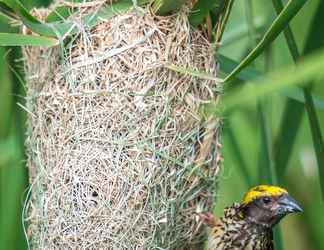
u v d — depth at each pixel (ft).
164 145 2.60
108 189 2.59
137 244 2.60
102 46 2.59
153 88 2.59
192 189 2.66
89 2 2.60
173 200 2.62
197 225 2.68
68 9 2.59
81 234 2.60
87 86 2.59
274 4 2.59
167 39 2.60
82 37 2.59
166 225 2.62
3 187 2.85
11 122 2.87
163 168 2.60
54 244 2.63
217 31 2.66
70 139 2.60
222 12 2.65
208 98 2.66
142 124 2.59
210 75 2.65
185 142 2.63
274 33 2.38
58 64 2.61
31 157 2.70
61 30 2.57
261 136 2.83
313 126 2.67
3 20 2.69
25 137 2.81
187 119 2.62
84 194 2.59
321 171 2.69
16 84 2.81
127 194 2.59
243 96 2.11
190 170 2.64
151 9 2.60
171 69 2.59
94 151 2.59
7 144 2.87
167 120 2.60
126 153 2.59
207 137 2.66
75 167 2.60
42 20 2.64
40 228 2.66
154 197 2.60
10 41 2.48
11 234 2.86
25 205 2.70
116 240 2.59
